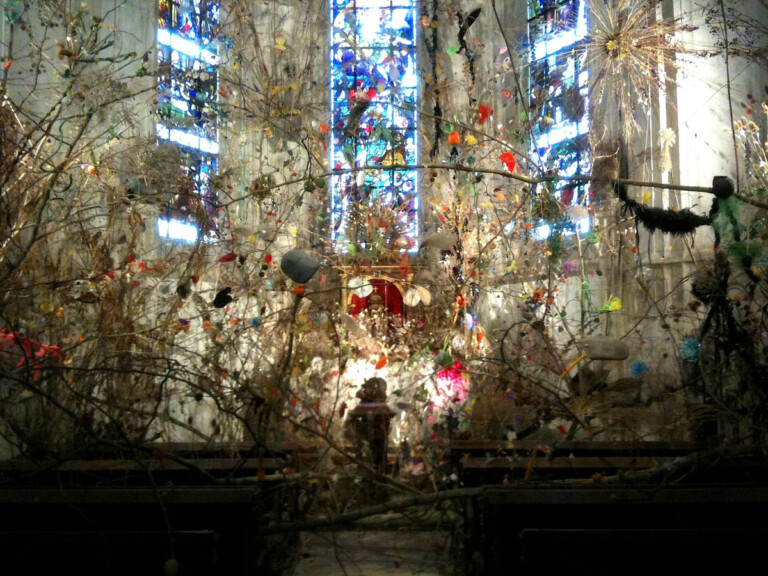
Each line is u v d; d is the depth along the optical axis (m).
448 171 9.51
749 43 7.39
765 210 6.25
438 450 5.83
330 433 5.29
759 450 4.25
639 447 5.01
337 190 9.92
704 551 2.87
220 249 8.12
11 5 6.73
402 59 11.44
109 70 8.20
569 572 2.90
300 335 6.07
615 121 8.64
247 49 9.84
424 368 7.40
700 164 7.79
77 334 6.17
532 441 5.43
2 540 3.04
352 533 5.66
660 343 7.42
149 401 5.65
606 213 8.02
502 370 5.80
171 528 3.11
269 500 4.92
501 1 10.95
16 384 5.10
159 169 7.59
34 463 4.43
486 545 3.92
